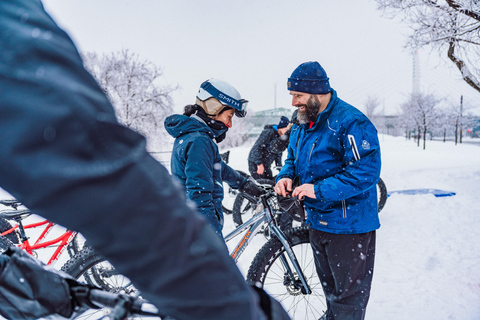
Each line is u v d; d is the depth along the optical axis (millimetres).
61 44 500
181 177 2188
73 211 464
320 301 2838
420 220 5188
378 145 2064
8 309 869
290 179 2387
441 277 3305
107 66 20922
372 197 2156
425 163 13641
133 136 515
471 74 8484
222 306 543
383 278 3348
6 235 3270
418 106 37156
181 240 508
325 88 2105
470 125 41406
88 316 2051
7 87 443
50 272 918
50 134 429
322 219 2176
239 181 2633
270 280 2588
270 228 2617
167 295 526
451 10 8289
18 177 446
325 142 2137
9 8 503
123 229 481
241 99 2346
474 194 6805
